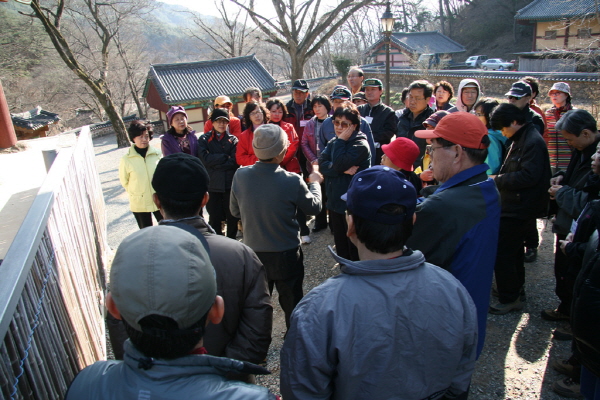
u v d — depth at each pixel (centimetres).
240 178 258
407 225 132
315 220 498
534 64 2803
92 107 3300
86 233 330
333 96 466
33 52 2833
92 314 272
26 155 708
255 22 1140
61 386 169
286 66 4912
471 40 4731
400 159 249
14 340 129
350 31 4709
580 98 1806
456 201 178
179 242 99
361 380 119
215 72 2555
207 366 99
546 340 280
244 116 425
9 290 129
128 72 3278
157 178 164
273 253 263
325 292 127
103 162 1471
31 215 189
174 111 444
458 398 137
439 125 192
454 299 128
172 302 92
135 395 93
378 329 119
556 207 312
